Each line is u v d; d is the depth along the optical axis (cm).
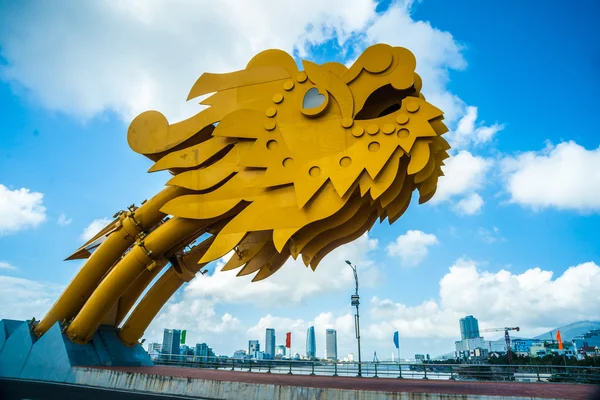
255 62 2200
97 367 2186
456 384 2141
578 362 5581
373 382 2188
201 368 3141
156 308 2655
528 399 1306
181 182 2078
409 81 1958
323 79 2047
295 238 1941
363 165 1845
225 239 1902
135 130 2255
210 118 2156
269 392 1567
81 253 2594
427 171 1861
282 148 1980
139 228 2314
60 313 2397
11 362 2350
